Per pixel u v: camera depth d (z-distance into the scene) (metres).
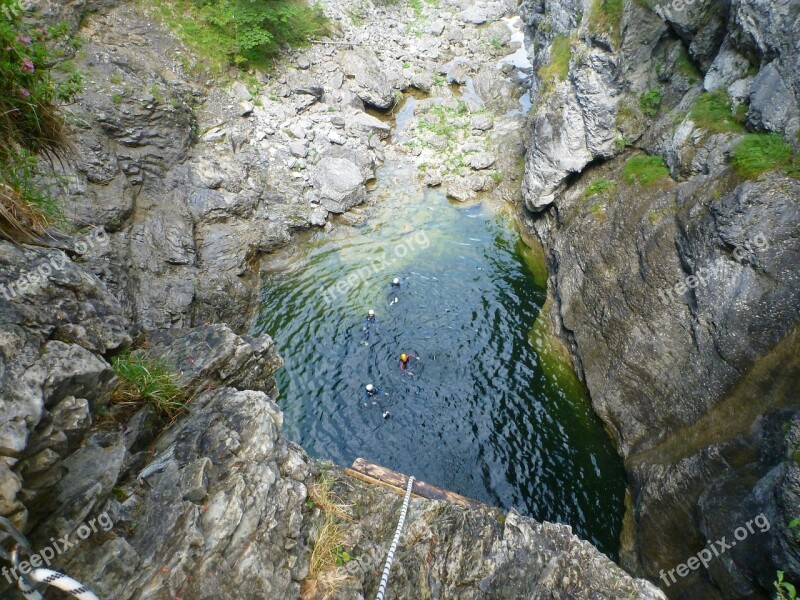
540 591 5.21
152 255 13.44
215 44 18.83
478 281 15.27
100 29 16.03
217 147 16.81
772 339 7.86
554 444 10.85
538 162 15.55
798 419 6.54
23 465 3.34
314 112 20.22
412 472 10.40
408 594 5.06
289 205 16.81
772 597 6.04
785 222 8.06
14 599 3.07
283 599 4.34
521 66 25.39
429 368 12.58
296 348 13.20
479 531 5.79
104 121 13.83
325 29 23.59
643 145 13.02
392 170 19.66
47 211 4.82
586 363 11.80
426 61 25.39
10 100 4.20
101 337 4.78
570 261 13.45
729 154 9.52
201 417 5.25
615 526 9.43
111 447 4.12
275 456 5.24
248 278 15.16
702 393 8.82
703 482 7.90
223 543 4.20
